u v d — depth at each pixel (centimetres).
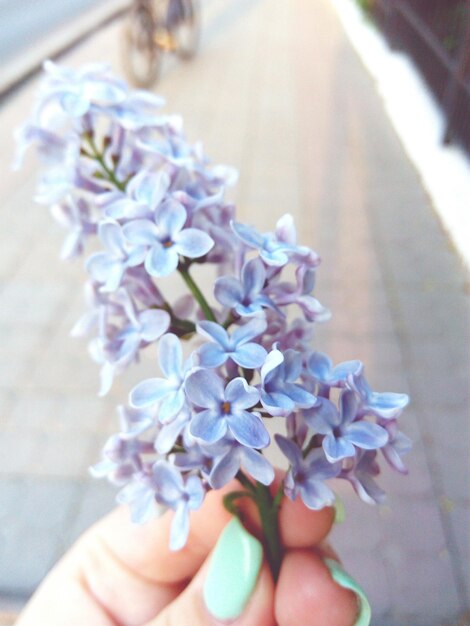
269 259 8
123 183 11
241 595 10
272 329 9
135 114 11
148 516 9
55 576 14
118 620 14
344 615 11
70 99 10
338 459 8
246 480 11
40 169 55
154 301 10
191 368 8
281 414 7
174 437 8
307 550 11
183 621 11
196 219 9
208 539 13
